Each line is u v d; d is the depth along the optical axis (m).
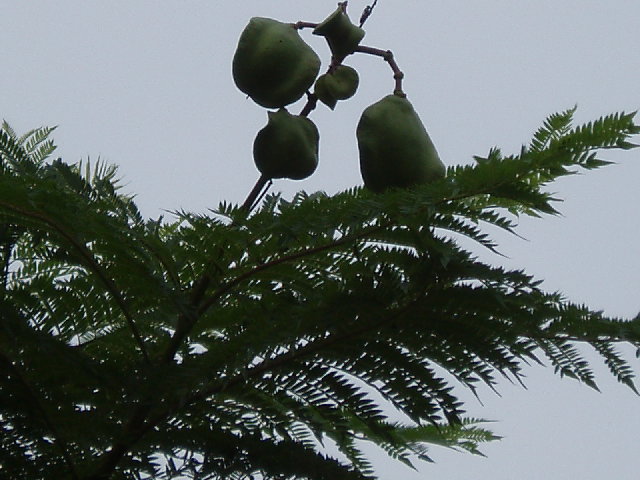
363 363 4.97
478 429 5.97
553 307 4.83
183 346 5.31
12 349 4.77
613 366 4.82
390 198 4.55
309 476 5.00
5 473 5.02
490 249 4.66
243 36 5.55
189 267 5.16
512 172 4.38
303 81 5.49
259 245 4.88
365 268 4.86
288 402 5.07
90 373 4.78
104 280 4.97
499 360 4.84
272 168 5.47
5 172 4.84
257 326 4.81
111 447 5.09
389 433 4.98
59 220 4.71
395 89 5.46
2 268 5.24
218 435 5.07
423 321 4.88
